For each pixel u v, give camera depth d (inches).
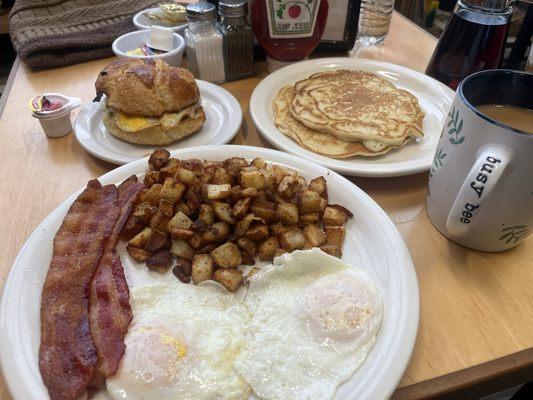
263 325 12.4
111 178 16.4
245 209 14.7
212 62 22.9
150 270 14.2
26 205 16.4
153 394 11.1
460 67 22.5
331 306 12.3
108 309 12.4
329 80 22.0
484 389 12.3
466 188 12.1
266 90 21.3
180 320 12.5
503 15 21.2
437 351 12.3
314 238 14.6
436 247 15.1
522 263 14.6
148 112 18.2
